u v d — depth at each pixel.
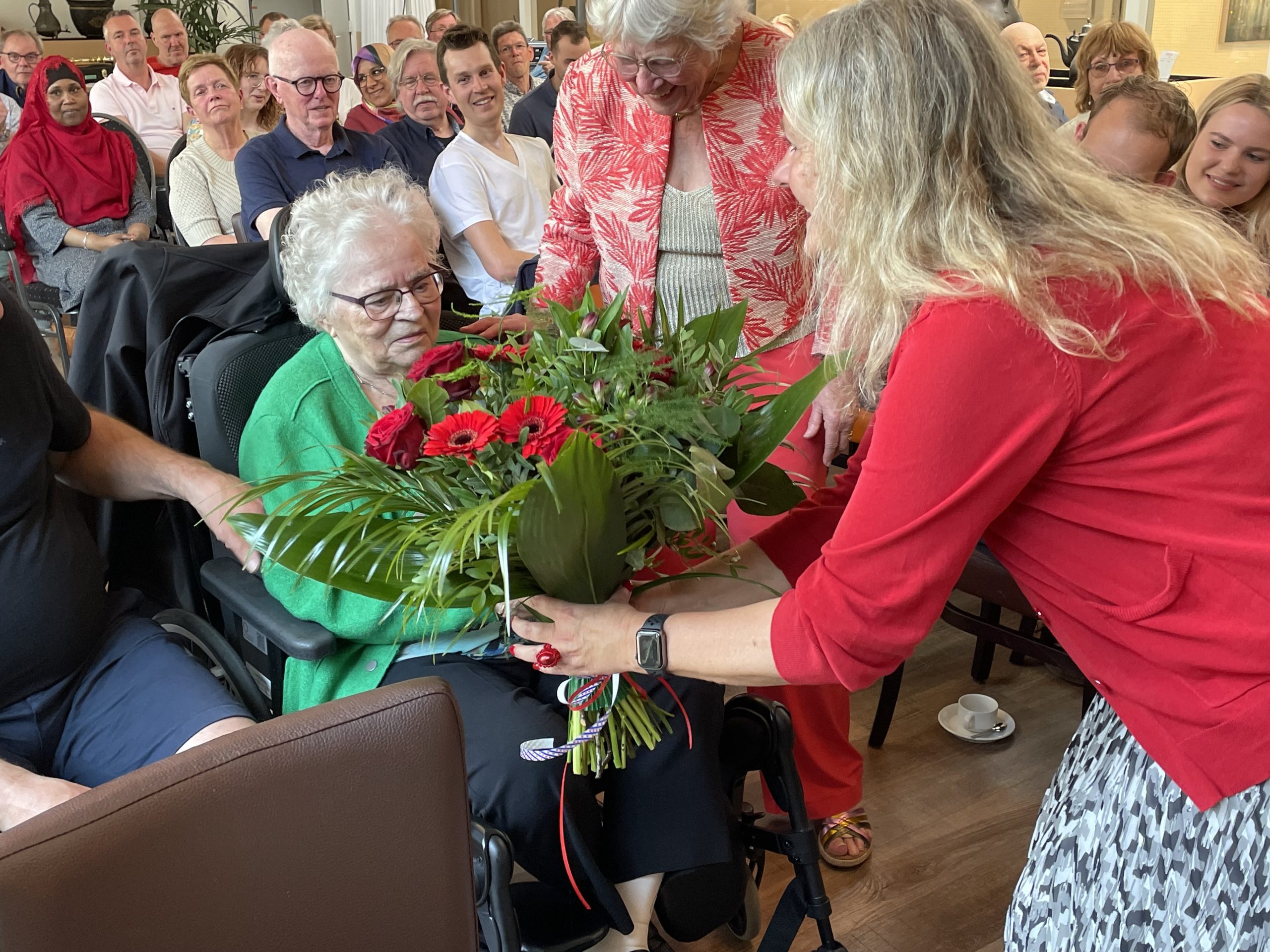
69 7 8.26
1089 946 1.03
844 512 0.96
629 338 1.15
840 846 1.94
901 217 0.88
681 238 1.84
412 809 0.98
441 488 1.04
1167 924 0.97
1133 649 0.94
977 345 0.84
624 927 1.38
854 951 1.75
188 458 1.68
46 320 4.58
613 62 1.66
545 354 1.13
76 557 1.56
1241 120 2.14
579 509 0.93
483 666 1.55
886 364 0.94
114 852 0.83
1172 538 0.89
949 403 0.85
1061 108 3.70
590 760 1.24
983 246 0.85
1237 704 0.90
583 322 1.17
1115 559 0.92
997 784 2.18
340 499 1.08
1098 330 0.85
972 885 1.90
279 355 1.76
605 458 0.92
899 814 2.09
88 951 0.83
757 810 2.07
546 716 1.44
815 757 1.85
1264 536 0.89
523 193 3.20
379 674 1.53
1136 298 0.86
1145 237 0.87
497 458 1.01
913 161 0.87
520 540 0.95
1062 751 2.27
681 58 1.58
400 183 1.65
